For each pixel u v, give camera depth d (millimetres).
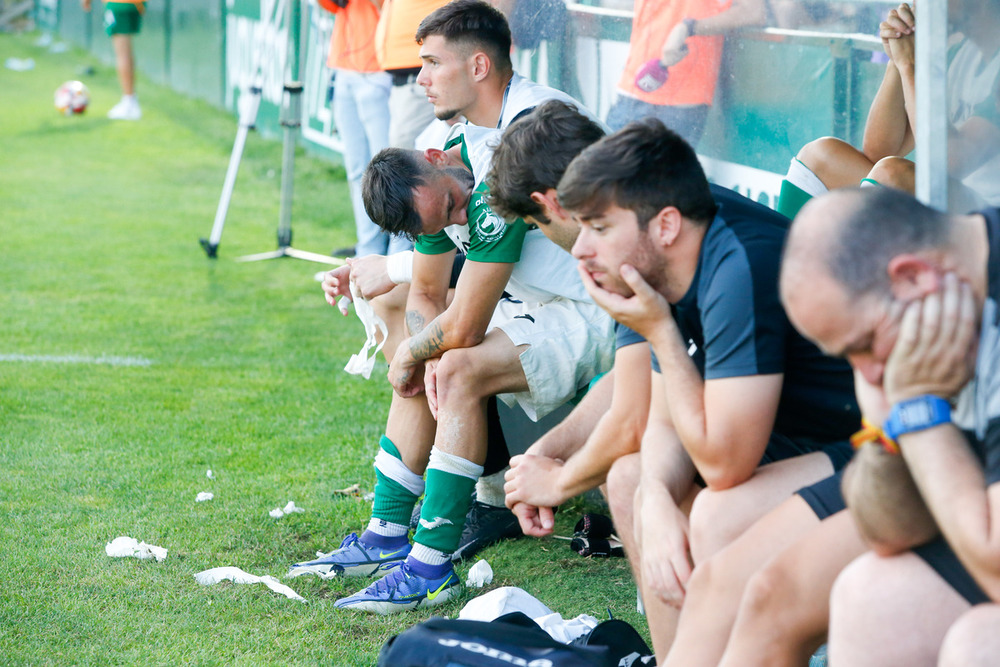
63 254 15242
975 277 3078
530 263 6441
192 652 5402
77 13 44750
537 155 4996
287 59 14820
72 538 6773
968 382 3109
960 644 2904
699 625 3865
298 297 13359
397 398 6508
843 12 7570
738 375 4066
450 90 7086
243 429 8922
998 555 2852
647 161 4141
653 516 4312
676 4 8281
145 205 18688
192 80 31203
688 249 4285
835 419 4398
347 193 19422
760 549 3816
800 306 3188
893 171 6555
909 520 3195
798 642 3637
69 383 10039
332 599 6133
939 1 4301
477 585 6367
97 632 5578
